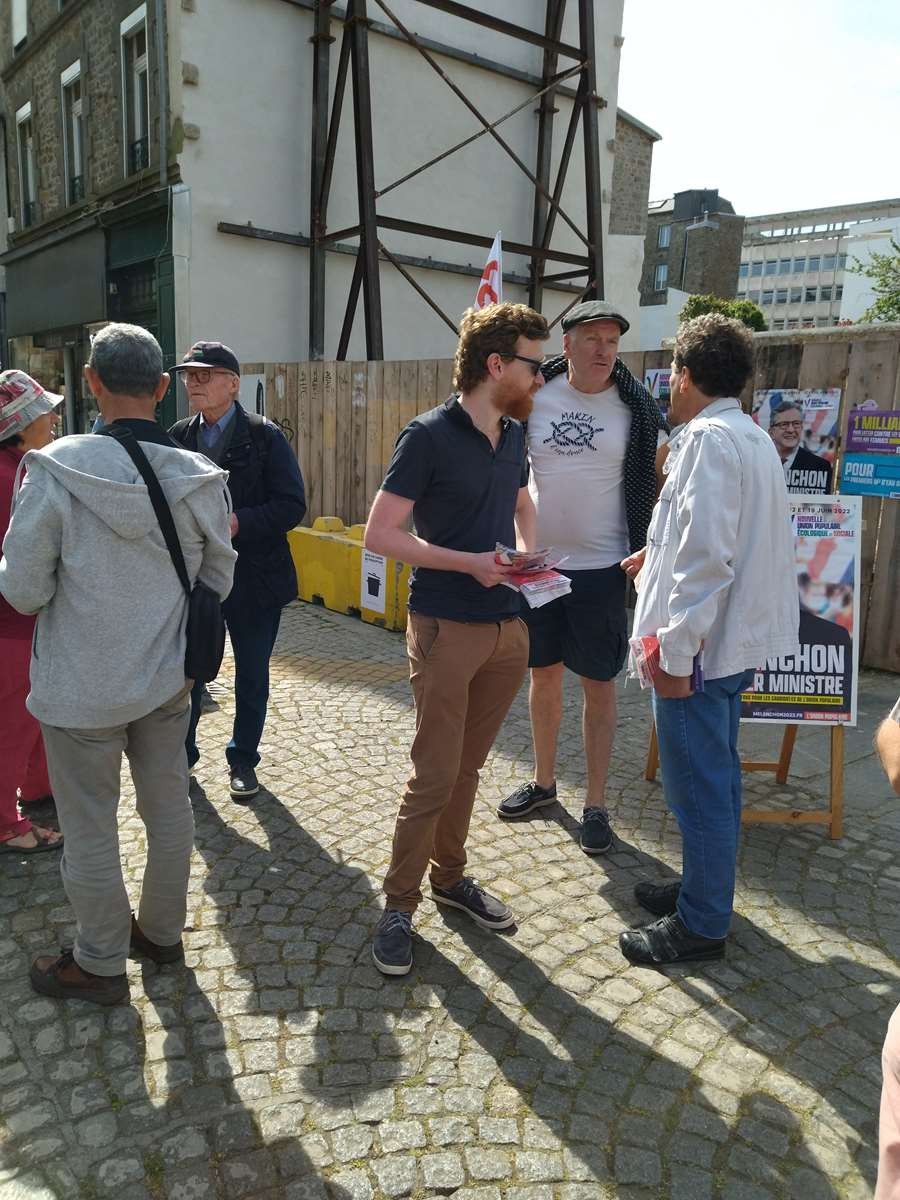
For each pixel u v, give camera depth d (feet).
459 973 8.32
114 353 7.11
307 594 25.02
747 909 9.50
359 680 17.49
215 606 7.64
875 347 16.90
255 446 11.41
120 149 37.45
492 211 40.68
